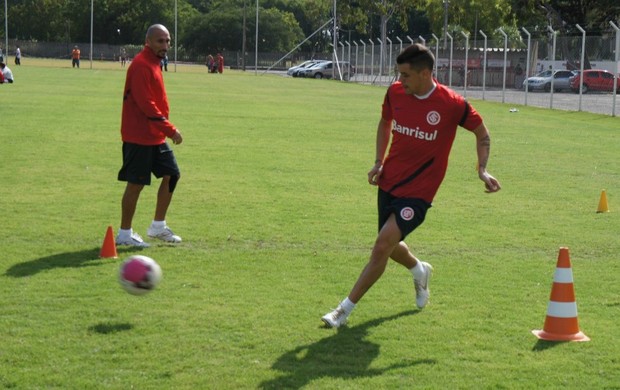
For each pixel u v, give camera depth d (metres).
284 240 9.29
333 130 22.67
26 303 6.78
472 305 6.98
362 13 85.56
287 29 107.00
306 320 6.48
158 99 8.78
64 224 9.87
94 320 6.38
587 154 18.41
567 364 5.64
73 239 9.12
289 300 7.00
